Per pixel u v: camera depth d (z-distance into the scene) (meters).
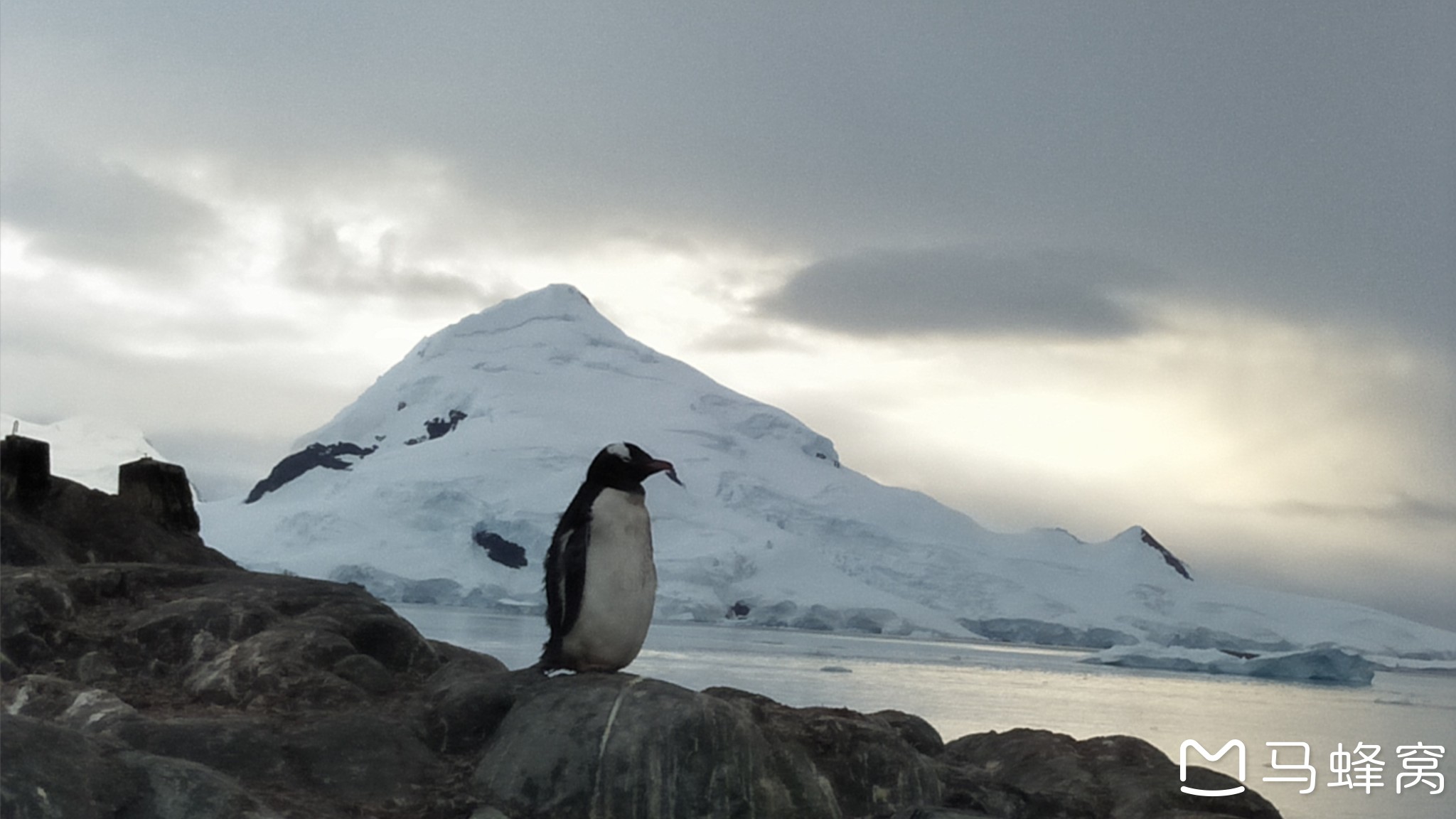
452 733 7.80
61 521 11.66
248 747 7.08
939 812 7.73
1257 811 8.87
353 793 6.99
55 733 6.05
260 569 145.12
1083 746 9.91
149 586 9.98
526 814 7.08
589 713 7.35
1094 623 176.62
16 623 8.90
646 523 8.02
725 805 7.21
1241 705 76.75
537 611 140.50
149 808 5.98
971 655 126.75
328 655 8.70
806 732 8.40
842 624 159.62
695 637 125.25
